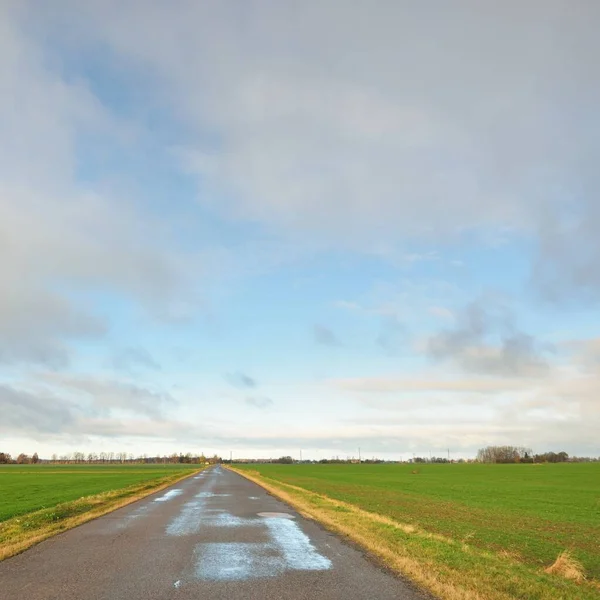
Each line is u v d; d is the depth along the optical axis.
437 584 8.98
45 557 11.68
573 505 34.25
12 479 70.25
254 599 8.19
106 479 67.19
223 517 20.03
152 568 10.46
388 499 35.66
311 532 15.79
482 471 113.75
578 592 9.24
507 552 15.57
